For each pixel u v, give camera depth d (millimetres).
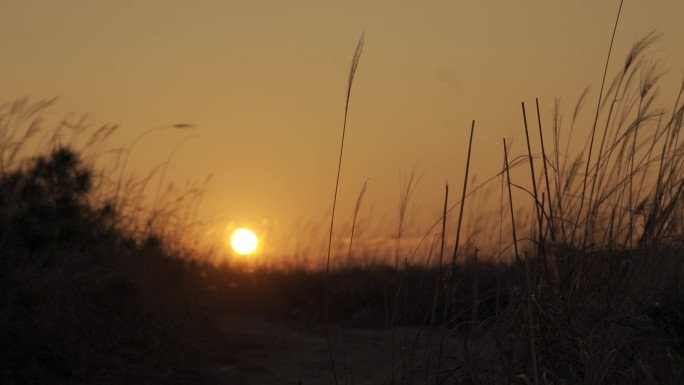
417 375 4148
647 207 4422
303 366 6488
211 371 6242
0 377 5344
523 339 3865
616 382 3809
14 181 6344
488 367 4000
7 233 6094
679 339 3834
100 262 6902
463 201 4148
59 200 6402
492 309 4492
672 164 4426
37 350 5691
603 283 4184
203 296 8430
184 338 6953
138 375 5863
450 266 4258
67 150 6617
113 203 7508
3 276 5875
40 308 5930
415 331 5539
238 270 10586
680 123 4453
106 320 6477
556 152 4645
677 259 4238
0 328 5660
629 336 3979
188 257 8875
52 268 6215
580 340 3861
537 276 4191
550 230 4199
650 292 4160
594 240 4434
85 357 5887
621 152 4578
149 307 6902
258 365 6520
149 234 8172
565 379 3732
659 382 3832
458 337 4391
